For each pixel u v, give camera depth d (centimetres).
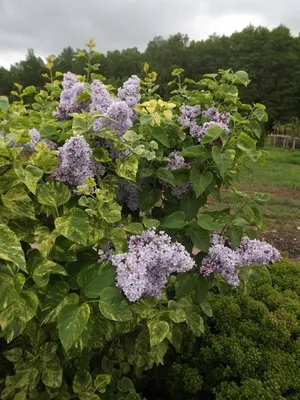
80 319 157
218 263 214
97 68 280
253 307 287
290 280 341
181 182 223
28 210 172
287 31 5409
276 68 5066
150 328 188
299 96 5028
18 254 148
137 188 226
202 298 220
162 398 270
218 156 206
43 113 269
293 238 693
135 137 209
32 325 188
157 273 182
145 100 282
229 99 243
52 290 175
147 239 190
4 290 151
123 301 168
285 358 254
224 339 264
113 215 183
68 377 216
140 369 240
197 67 5741
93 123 202
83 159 186
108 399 221
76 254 198
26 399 197
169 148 244
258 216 234
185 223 207
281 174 1384
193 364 264
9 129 195
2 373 210
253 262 219
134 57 5175
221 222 218
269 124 4306
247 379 242
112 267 178
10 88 3994
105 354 240
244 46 5341
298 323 282
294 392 247
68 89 247
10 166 180
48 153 184
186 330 271
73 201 194
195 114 239
